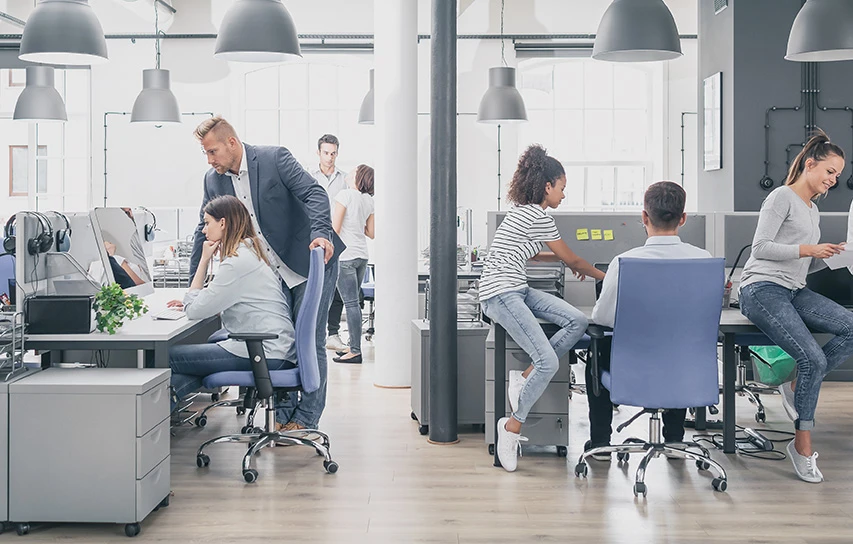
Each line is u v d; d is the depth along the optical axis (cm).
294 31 477
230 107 1029
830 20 452
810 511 361
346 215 726
